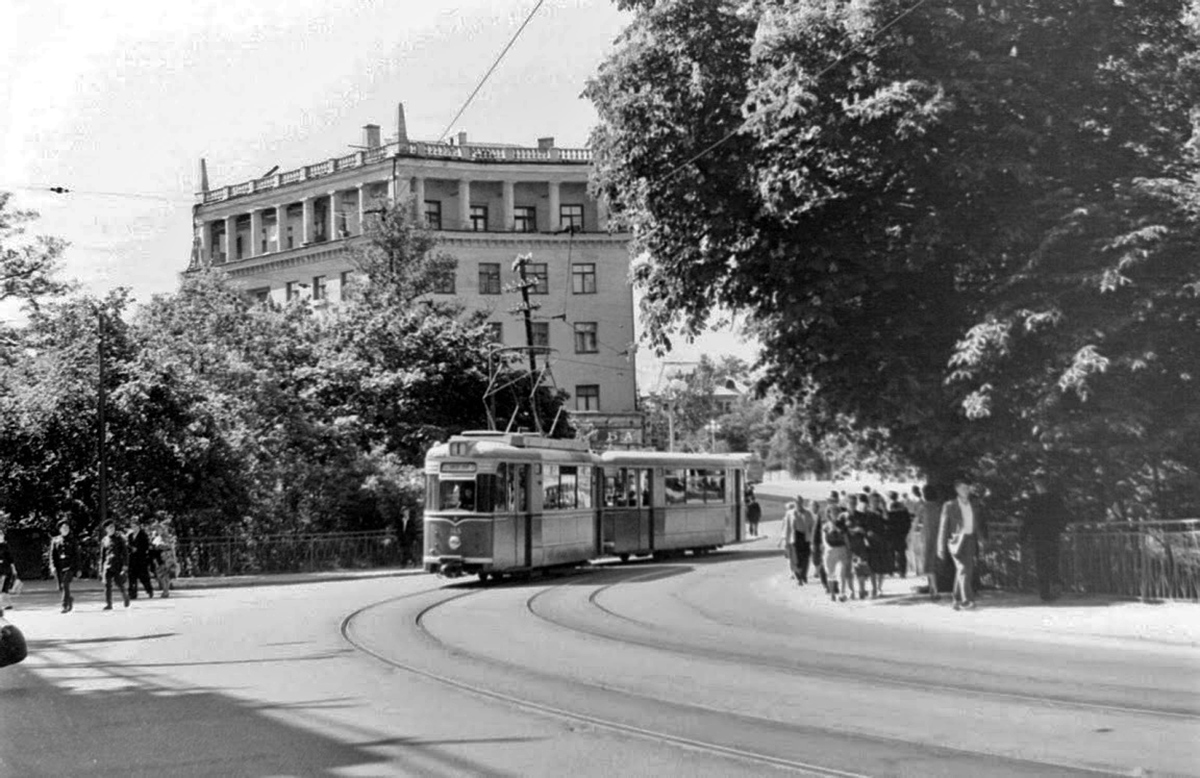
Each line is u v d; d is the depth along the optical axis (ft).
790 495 269.85
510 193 253.24
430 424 158.51
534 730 34.01
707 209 74.33
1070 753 29.66
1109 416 66.49
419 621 68.69
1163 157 71.77
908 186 71.87
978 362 67.05
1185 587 65.10
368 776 28.27
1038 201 68.33
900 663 47.55
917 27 68.74
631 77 76.74
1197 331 67.82
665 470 131.34
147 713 38.29
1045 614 63.05
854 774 27.73
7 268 124.88
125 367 124.98
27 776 29.30
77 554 123.24
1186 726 33.24
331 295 255.50
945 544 68.74
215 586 113.39
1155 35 71.92
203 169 280.51
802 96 67.51
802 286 72.64
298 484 138.51
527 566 103.91
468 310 247.91
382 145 251.39
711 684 42.47
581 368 253.65
